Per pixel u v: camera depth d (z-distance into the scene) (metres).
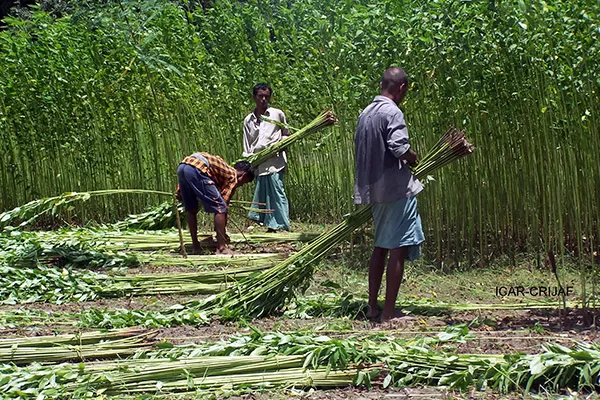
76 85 13.50
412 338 6.73
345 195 11.97
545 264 9.79
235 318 7.62
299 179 14.26
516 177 10.05
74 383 5.61
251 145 12.71
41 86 13.51
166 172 13.80
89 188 13.84
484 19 9.14
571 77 7.78
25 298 8.80
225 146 13.95
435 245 10.29
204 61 13.73
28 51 13.48
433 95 10.05
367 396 5.56
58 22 13.96
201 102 13.83
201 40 13.95
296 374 5.75
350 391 5.65
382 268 7.60
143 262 10.15
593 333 6.80
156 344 6.42
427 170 7.45
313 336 6.43
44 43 13.64
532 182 9.81
